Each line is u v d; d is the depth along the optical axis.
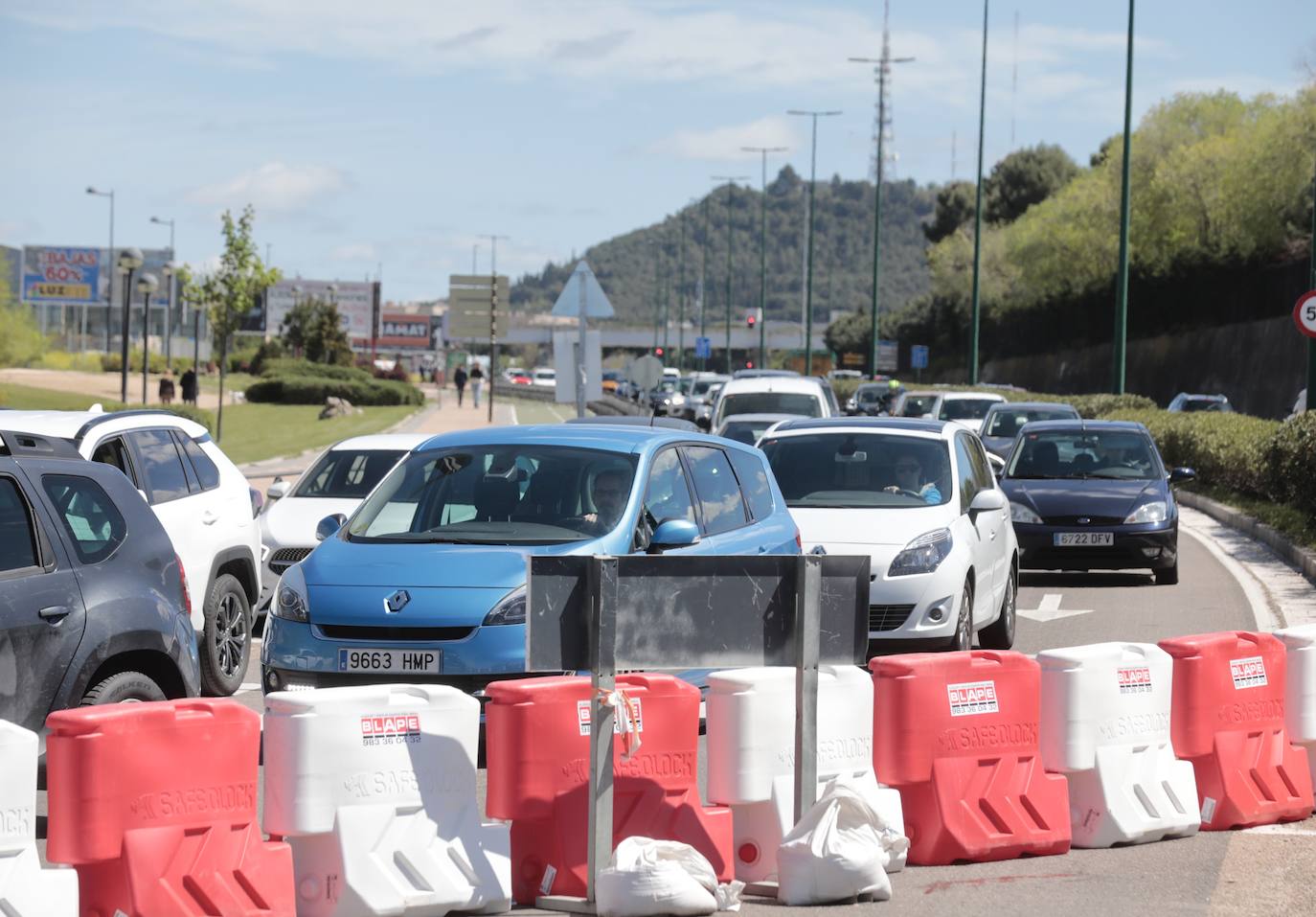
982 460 35.31
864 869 15.34
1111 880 16.25
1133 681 17.94
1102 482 44.56
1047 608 38.69
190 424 29.11
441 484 24.38
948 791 16.80
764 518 26.58
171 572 19.52
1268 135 148.62
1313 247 60.91
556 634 14.88
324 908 14.33
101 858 13.21
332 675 21.55
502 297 98.38
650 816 15.59
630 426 26.42
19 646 16.98
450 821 14.90
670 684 15.76
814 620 15.59
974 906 15.23
